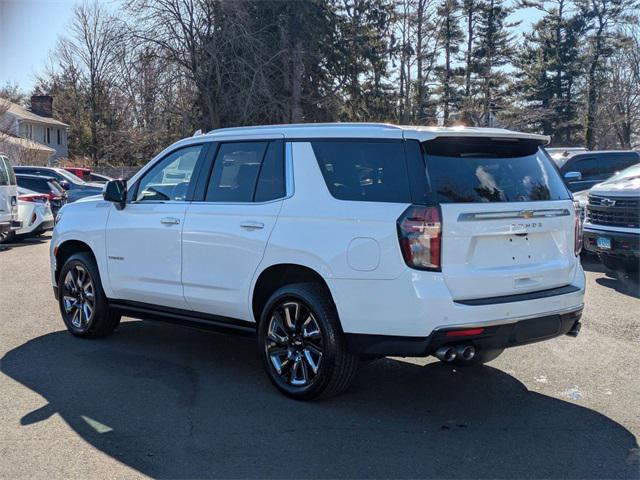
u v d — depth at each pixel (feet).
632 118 163.32
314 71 112.16
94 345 21.63
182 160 19.89
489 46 164.76
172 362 19.81
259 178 17.61
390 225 14.65
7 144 132.77
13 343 21.77
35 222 50.42
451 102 163.22
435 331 14.28
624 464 13.21
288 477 12.55
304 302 16.08
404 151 15.16
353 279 15.07
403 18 152.46
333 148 16.35
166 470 12.78
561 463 13.25
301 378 16.55
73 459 13.20
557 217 16.30
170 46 96.94
